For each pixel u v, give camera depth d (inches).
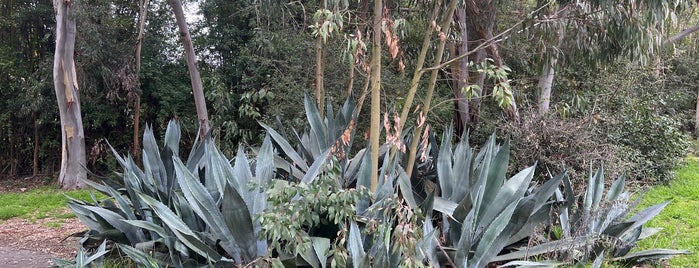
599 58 231.8
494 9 307.6
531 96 319.6
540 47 235.3
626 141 327.9
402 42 255.3
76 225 297.0
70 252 233.1
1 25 476.4
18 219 321.4
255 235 144.5
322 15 159.9
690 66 572.7
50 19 493.7
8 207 353.7
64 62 430.6
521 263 150.3
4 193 448.8
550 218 179.2
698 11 529.0
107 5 443.5
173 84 496.4
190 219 170.6
